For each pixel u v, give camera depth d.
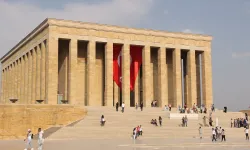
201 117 55.09
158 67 68.56
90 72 62.12
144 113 53.75
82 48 66.31
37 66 64.75
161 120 48.50
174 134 43.09
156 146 29.91
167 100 67.81
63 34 60.53
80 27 61.97
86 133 40.53
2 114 43.00
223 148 29.27
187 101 71.44
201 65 73.31
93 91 64.81
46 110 46.00
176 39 70.00
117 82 66.19
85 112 49.59
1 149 28.33
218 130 40.06
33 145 32.22
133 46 68.19
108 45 63.91
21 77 75.12
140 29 66.88
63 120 47.16
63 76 64.44
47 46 59.66
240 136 45.44
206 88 71.56
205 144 32.53
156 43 68.00
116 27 64.94
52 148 27.92
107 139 38.41
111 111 53.50
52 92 58.69
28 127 44.53
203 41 72.75
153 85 71.50
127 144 31.53
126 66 65.06
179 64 69.38
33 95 66.31
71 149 26.88
